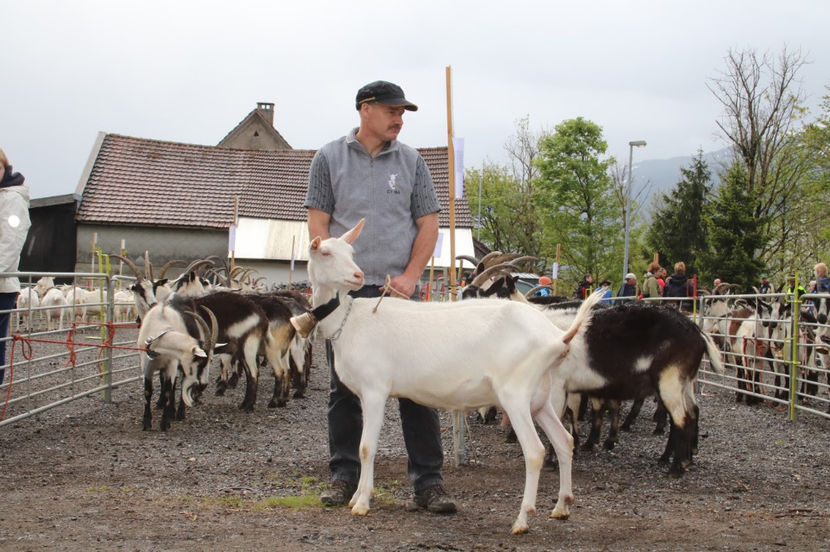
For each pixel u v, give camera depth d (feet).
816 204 119.65
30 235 108.58
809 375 35.86
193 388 33.35
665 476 22.02
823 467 23.35
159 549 13.38
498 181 199.21
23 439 24.91
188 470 21.22
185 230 111.55
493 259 35.14
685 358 22.22
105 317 35.14
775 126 126.00
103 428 27.58
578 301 26.81
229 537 14.26
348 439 17.46
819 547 14.48
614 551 13.97
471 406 15.90
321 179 18.22
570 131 148.56
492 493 19.07
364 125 18.06
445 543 14.11
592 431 26.08
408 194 18.26
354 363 15.90
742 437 28.43
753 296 37.50
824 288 43.70
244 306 32.32
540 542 14.38
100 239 109.50
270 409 33.01
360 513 16.07
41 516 15.74
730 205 119.44
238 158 123.44
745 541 14.87
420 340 15.64
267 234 112.16
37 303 60.44
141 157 119.75
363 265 17.78
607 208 149.79
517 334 15.16
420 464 16.92
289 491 18.83
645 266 155.02
